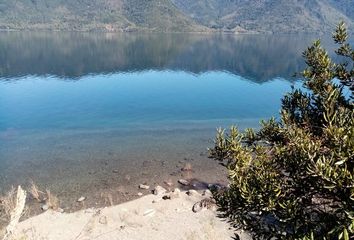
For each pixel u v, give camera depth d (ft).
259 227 21.01
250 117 143.23
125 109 149.38
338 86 23.24
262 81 228.84
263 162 20.68
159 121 132.36
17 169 83.92
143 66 285.43
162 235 55.98
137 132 117.39
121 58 335.88
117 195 71.00
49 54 348.18
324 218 18.17
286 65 311.68
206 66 294.25
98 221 59.98
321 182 17.54
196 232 56.39
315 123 22.53
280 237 19.81
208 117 140.56
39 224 59.16
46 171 82.89
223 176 81.71
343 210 16.80
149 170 84.28
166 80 225.76
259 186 19.31
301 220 18.38
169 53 395.34
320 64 23.76
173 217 61.05
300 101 24.03
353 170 15.44
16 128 119.75
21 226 58.18
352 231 15.07
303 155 18.11
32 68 258.57
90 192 72.18
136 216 61.77
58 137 110.83
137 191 73.00
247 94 187.52
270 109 156.46
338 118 19.66
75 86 198.80
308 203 19.13
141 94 181.06
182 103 163.12
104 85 204.03
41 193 71.10
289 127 22.11
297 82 225.97
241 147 21.62
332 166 16.34
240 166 20.67
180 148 100.68
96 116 137.39
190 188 75.51
